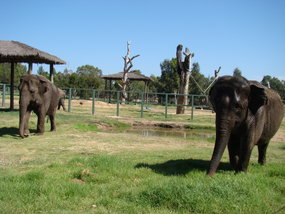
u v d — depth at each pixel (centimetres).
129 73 4672
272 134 794
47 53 2108
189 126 1906
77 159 782
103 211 457
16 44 1997
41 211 454
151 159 853
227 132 616
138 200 496
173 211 461
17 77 6681
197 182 537
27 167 724
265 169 752
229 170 743
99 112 2536
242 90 627
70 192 530
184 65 2811
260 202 482
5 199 491
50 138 1178
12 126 1367
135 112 2748
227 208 462
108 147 1056
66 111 2330
